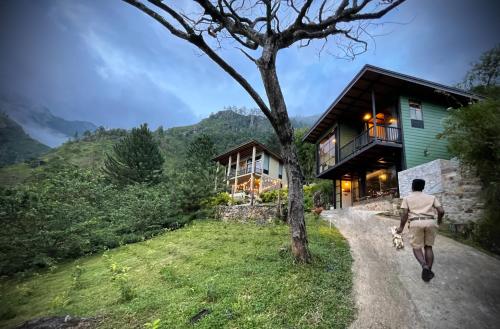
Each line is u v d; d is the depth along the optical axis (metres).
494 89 7.38
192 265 6.79
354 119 18.67
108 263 9.06
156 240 12.16
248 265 5.90
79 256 11.44
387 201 11.62
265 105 5.52
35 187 11.77
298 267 5.13
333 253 6.21
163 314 4.16
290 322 3.43
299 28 5.67
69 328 4.19
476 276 4.32
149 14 4.61
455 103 14.09
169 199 16.75
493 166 5.96
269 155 29.55
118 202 16.31
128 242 13.12
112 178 24.70
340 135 18.16
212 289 4.46
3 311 5.55
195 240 10.43
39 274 9.03
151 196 16.47
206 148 32.16
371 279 4.71
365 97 15.36
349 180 20.52
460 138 6.48
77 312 4.77
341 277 4.78
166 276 6.10
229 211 15.57
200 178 17.95
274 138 40.75
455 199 8.01
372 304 3.86
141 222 14.81
